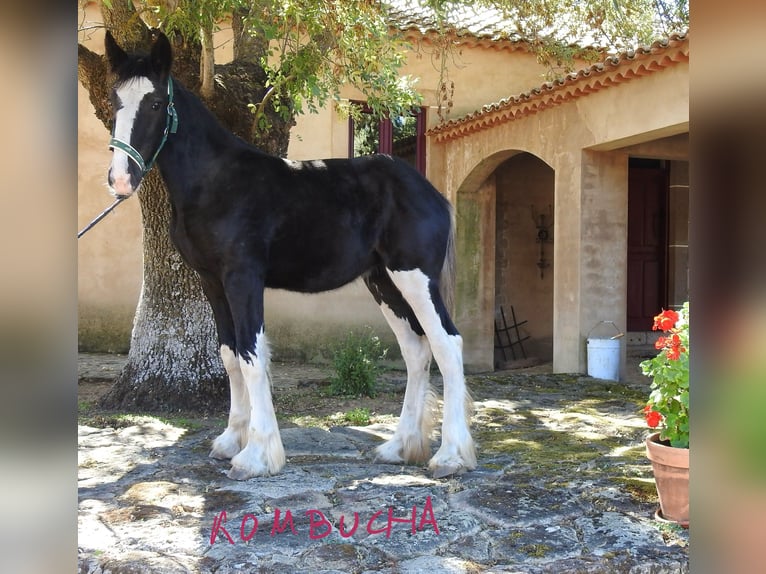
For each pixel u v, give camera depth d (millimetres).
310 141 9539
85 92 9273
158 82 3391
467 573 2471
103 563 2555
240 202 3576
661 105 6391
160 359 5605
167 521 2979
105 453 4141
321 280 3828
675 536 2811
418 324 4043
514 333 10680
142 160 3354
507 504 3166
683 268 10125
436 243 3758
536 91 7711
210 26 4539
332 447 4348
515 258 10695
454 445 3686
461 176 9602
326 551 2662
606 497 3264
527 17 7516
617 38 8594
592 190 7547
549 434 4734
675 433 2998
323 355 9672
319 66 4922
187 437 4582
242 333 3582
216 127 3707
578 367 7590
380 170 3852
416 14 9602
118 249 9469
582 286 7543
